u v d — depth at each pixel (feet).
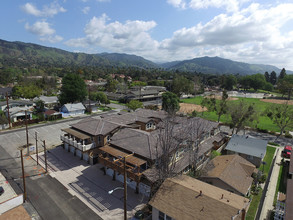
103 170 100.68
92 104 249.96
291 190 68.08
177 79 393.29
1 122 165.58
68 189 84.53
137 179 75.46
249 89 611.06
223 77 583.58
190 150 91.61
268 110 182.60
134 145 88.28
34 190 83.35
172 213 58.34
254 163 114.11
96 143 108.06
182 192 64.59
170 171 76.48
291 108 177.27
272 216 71.77
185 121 123.44
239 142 126.72
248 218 70.44
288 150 126.82
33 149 125.90
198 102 336.49
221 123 197.16
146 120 133.69
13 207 72.13
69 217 68.39
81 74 644.27
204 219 53.98
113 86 408.87
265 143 122.93
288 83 405.80
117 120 134.10
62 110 224.12
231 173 86.02
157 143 79.87
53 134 156.04
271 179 99.71
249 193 84.89
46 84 377.50
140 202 77.00
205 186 70.59
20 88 292.81
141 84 490.90
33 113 223.51
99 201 77.25
